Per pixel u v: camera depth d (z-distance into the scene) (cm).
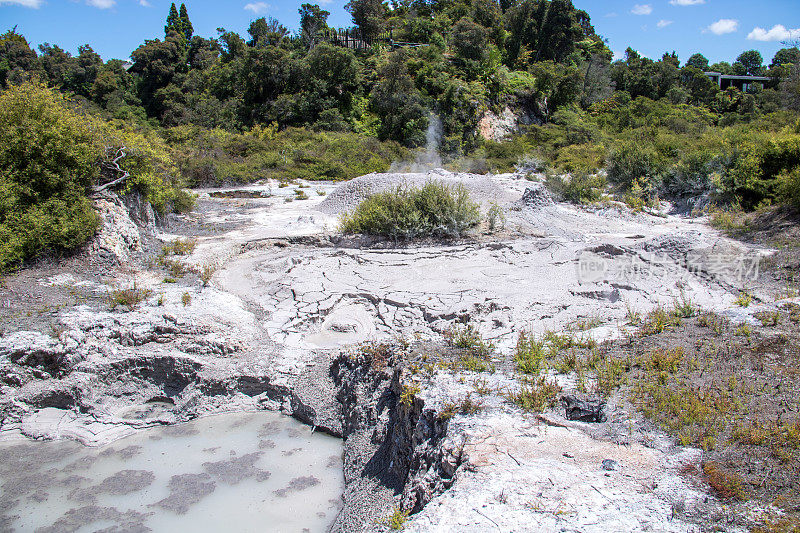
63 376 674
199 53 6134
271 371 705
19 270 905
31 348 668
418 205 1316
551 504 354
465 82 4416
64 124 1040
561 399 500
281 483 549
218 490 536
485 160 3042
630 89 5297
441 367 582
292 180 2466
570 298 881
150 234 1205
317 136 3475
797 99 3791
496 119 4416
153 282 939
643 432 448
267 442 620
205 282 940
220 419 668
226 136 3141
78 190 1022
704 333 635
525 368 575
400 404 551
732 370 539
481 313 843
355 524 455
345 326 828
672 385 521
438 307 855
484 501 358
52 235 940
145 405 688
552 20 5716
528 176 2292
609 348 627
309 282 981
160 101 5288
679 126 3281
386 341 739
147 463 579
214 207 1716
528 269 1047
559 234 1339
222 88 5006
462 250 1174
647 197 1759
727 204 1587
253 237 1252
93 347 702
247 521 494
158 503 514
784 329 620
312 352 755
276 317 854
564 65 5366
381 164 2936
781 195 1388
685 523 336
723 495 362
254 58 4753
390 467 516
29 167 977
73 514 497
